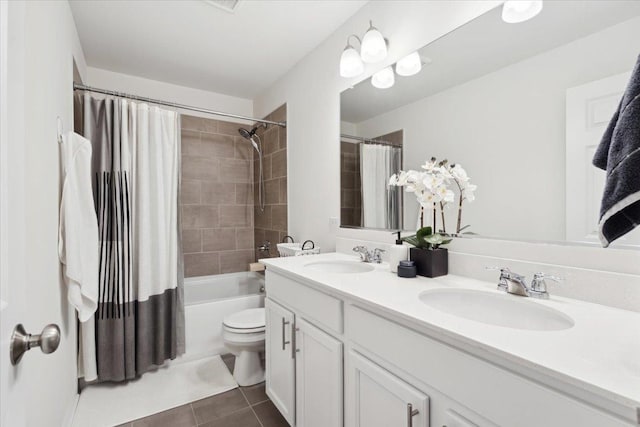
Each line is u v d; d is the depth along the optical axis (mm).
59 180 1383
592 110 921
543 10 1041
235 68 2559
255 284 2961
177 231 2289
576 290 927
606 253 881
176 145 2338
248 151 3244
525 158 1078
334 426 1105
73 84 1868
